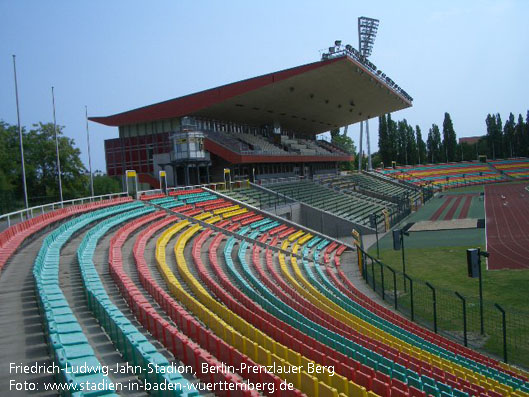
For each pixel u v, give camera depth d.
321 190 56.12
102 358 9.45
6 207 34.19
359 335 14.98
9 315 11.63
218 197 40.31
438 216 51.75
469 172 106.44
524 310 18.62
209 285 17.89
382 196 64.19
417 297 21.72
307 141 74.81
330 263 30.70
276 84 42.34
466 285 22.94
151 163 48.00
